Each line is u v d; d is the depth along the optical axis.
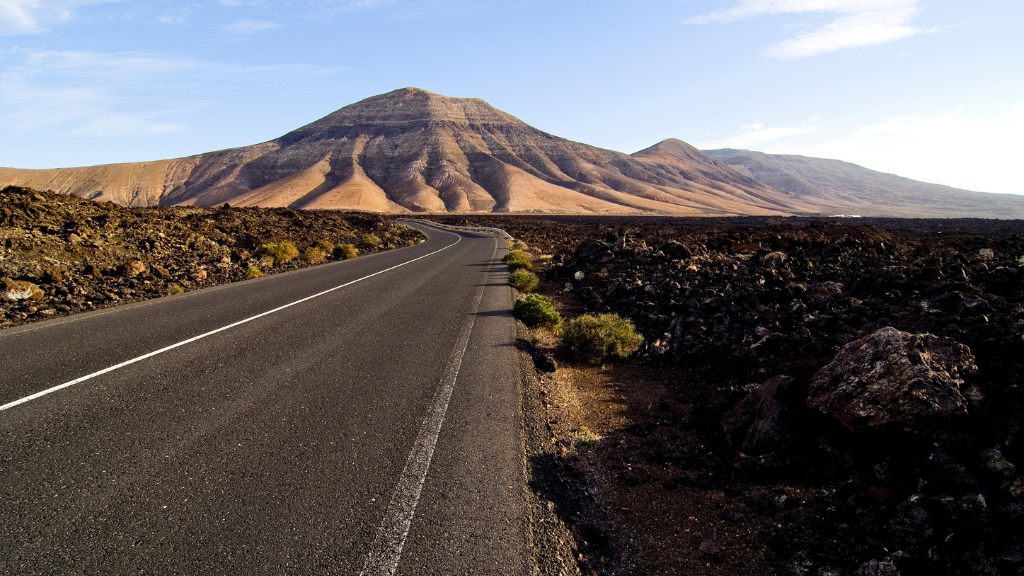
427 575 2.45
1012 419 3.16
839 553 2.82
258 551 2.53
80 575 2.30
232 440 3.71
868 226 21.41
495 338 7.39
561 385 6.05
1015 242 16.67
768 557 2.94
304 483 3.17
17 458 3.33
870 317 6.32
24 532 2.58
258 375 5.20
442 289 11.94
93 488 3.01
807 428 3.99
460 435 4.02
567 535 3.01
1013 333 4.23
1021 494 2.65
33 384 4.75
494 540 2.78
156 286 11.31
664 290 10.59
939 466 3.00
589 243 20.88
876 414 3.47
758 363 5.70
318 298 10.17
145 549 2.49
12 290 8.89
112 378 4.99
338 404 4.49
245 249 18.48
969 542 2.57
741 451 4.06
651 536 3.17
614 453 4.29
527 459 3.83
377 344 6.64
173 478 3.16
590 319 7.48
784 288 8.66
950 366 3.60
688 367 6.64
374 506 2.97
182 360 5.66
